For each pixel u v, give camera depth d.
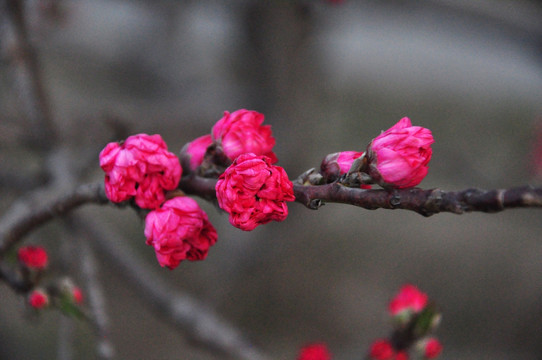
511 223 1.74
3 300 1.34
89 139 0.71
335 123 1.69
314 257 1.90
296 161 0.98
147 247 1.67
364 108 2.00
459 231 2.02
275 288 1.79
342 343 1.68
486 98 2.16
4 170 0.73
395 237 2.02
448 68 2.38
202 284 1.43
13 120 0.66
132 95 1.27
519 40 2.13
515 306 1.74
